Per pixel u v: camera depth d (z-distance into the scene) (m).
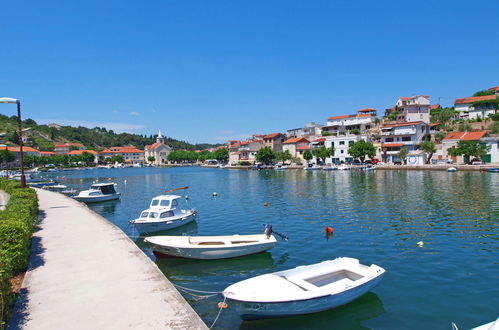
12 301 9.75
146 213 25.70
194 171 131.00
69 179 94.75
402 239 20.78
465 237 20.84
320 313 11.70
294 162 119.06
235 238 19.05
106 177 102.94
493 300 12.52
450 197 36.84
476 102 99.56
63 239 17.86
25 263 13.20
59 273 12.46
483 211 28.69
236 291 11.00
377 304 12.44
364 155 95.62
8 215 16.06
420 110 110.31
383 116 129.88
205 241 18.53
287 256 18.34
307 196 42.12
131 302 9.95
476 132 81.06
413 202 34.53
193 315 9.16
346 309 12.09
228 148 182.50
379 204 34.03
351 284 11.74
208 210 34.41
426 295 13.07
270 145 142.50
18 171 132.38
